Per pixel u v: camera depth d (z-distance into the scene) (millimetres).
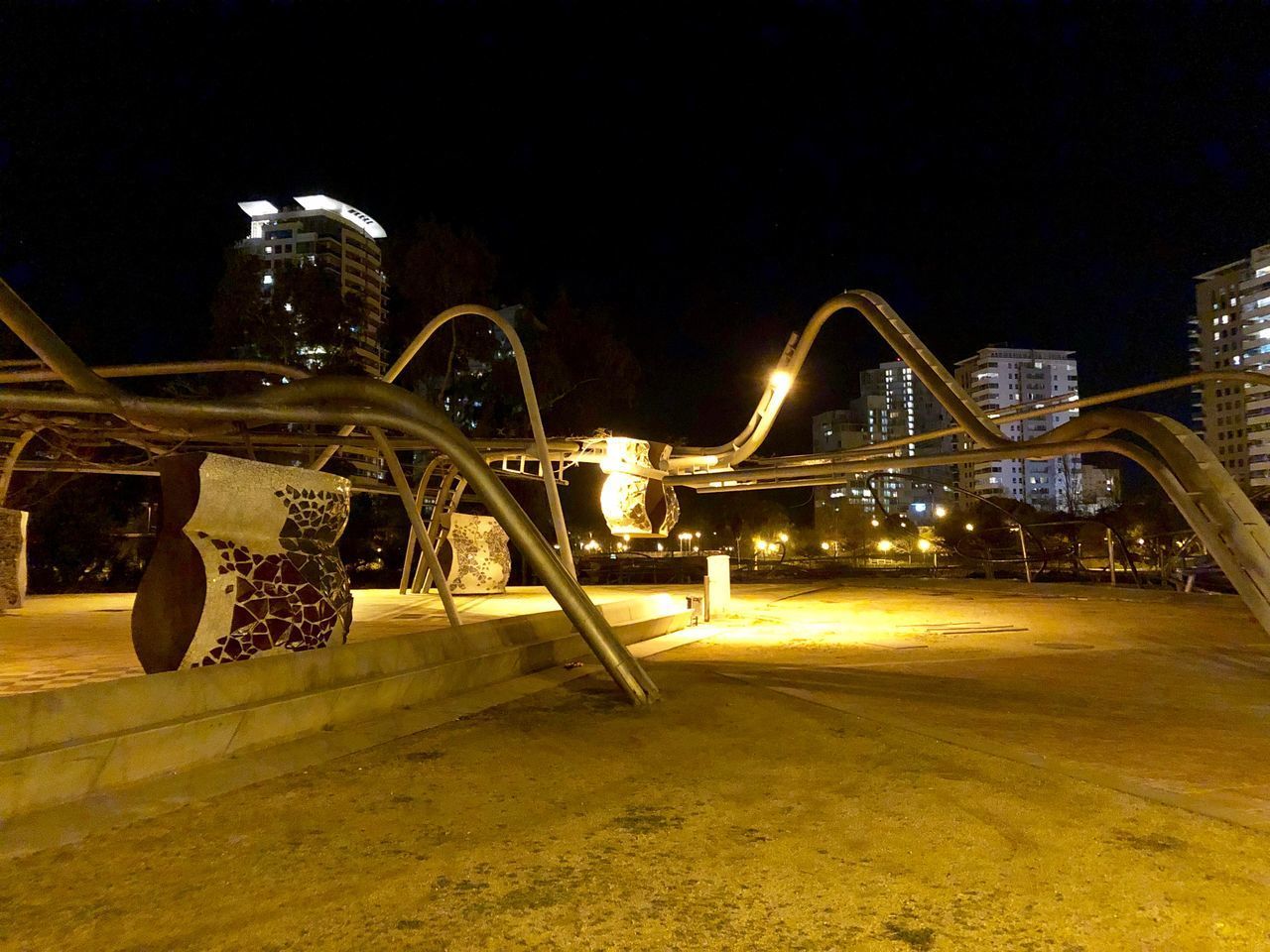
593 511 44312
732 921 3627
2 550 17797
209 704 6039
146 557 36250
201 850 4449
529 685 9398
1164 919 3645
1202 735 7191
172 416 7312
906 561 61344
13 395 6766
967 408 13203
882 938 3469
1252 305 113375
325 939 3459
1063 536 48281
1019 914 3691
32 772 4738
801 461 21859
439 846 4527
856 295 16828
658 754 6492
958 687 9547
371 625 15266
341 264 101312
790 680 9969
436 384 38969
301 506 7992
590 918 3654
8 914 3666
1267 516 31406
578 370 39875
